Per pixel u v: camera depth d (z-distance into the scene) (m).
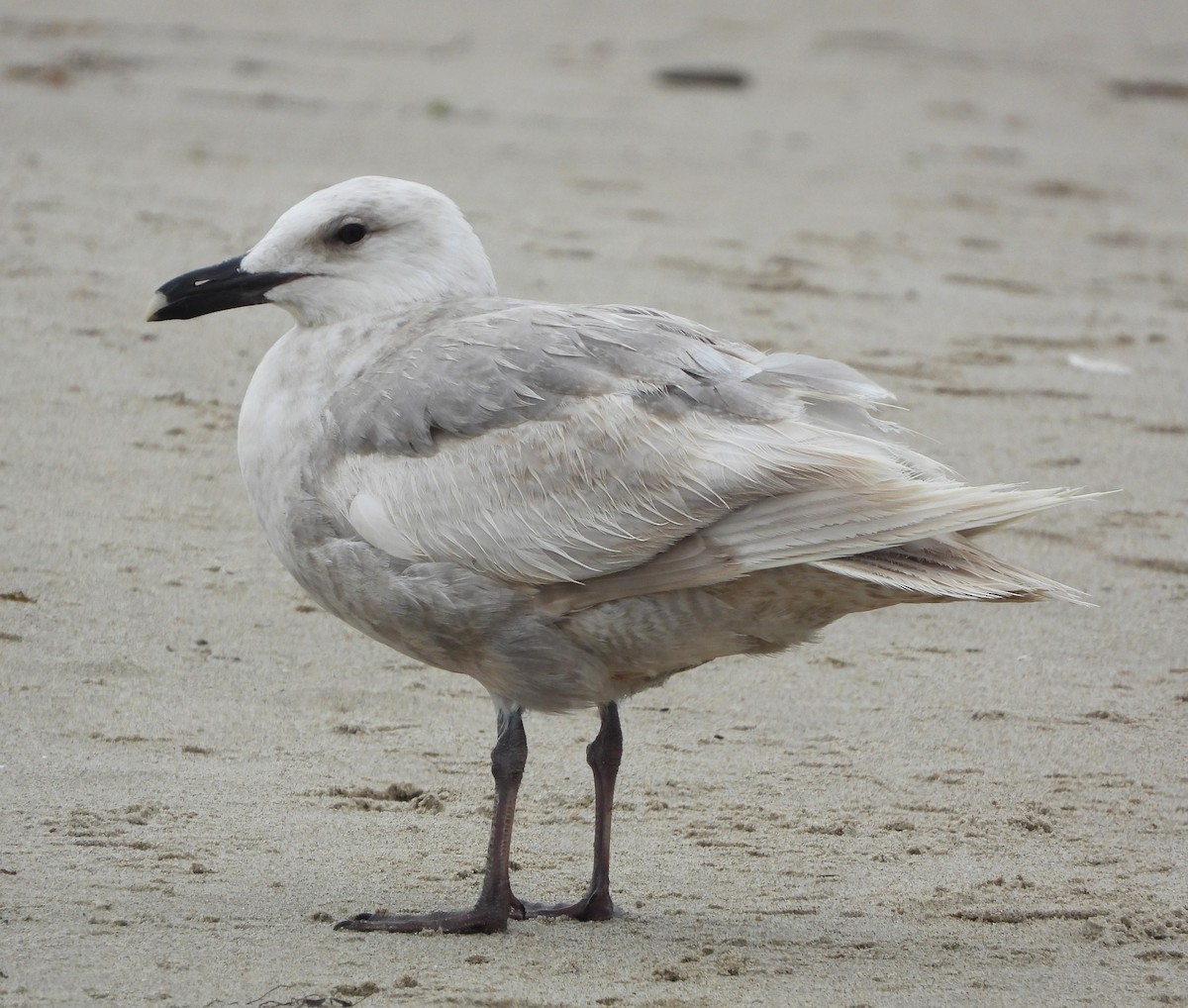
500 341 9.03
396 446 8.94
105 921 8.34
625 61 43.56
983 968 8.38
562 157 29.09
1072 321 21.38
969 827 10.34
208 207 22.45
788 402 8.88
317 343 9.50
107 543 13.73
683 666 9.18
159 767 10.48
